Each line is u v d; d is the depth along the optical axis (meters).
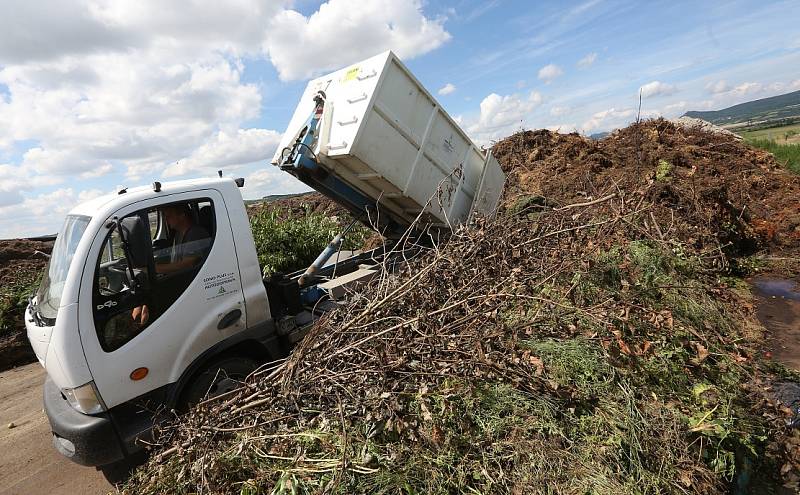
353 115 4.66
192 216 3.64
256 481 2.39
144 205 3.37
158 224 3.46
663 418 2.64
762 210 7.70
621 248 4.34
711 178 7.92
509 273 3.55
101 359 3.12
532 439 2.40
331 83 5.07
